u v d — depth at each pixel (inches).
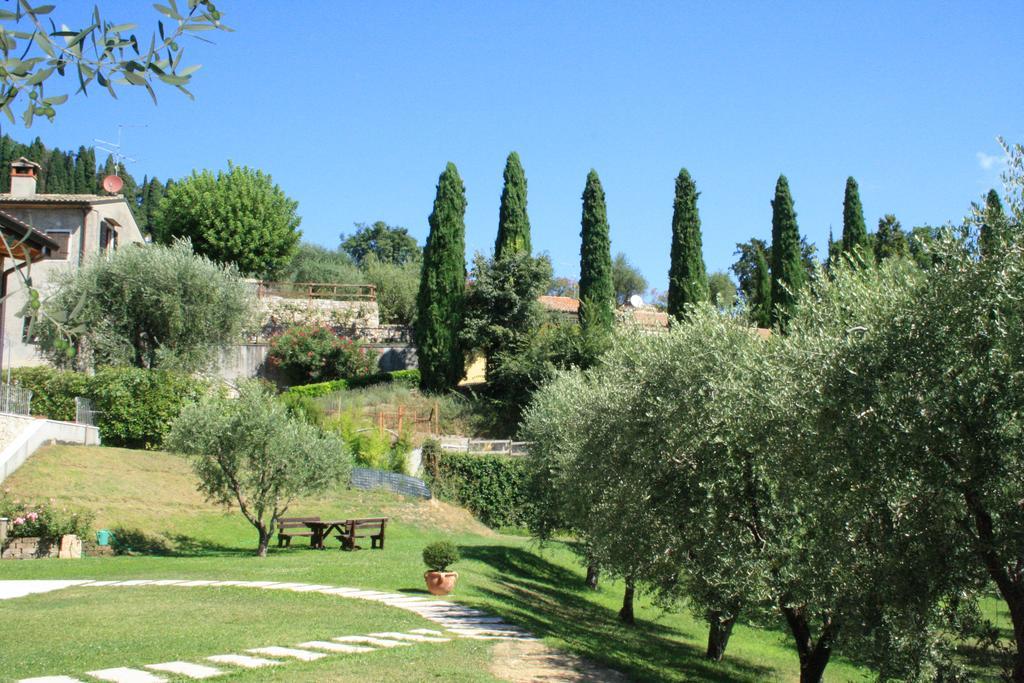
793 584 505.7
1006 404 347.3
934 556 378.3
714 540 544.7
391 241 3786.9
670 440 561.6
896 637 427.5
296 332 1752.0
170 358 1317.7
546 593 917.2
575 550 1125.7
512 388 1672.0
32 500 852.0
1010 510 357.4
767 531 535.5
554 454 943.7
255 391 856.3
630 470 592.1
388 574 716.0
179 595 577.6
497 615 607.8
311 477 860.0
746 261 2898.6
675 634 916.0
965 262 369.7
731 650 876.0
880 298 423.8
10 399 966.4
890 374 372.5
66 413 1091.3
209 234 2140.7
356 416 1448.1
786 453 441.1
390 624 529.0
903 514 379.9
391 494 1312.7
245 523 1005.8
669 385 577.0
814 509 434.0
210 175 2256.4
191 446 816.9
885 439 366.9
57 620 476.7
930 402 356.8
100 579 644.7
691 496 556.7
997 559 360.8
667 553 590.2
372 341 1907.0
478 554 1043.9
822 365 405.7
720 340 572.7
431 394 1743.4
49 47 155.3
